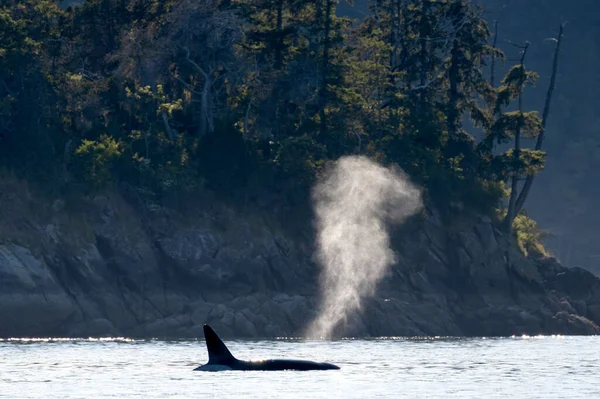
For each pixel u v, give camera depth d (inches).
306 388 5541.3
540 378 6294.3
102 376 6186.0
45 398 5162.4
